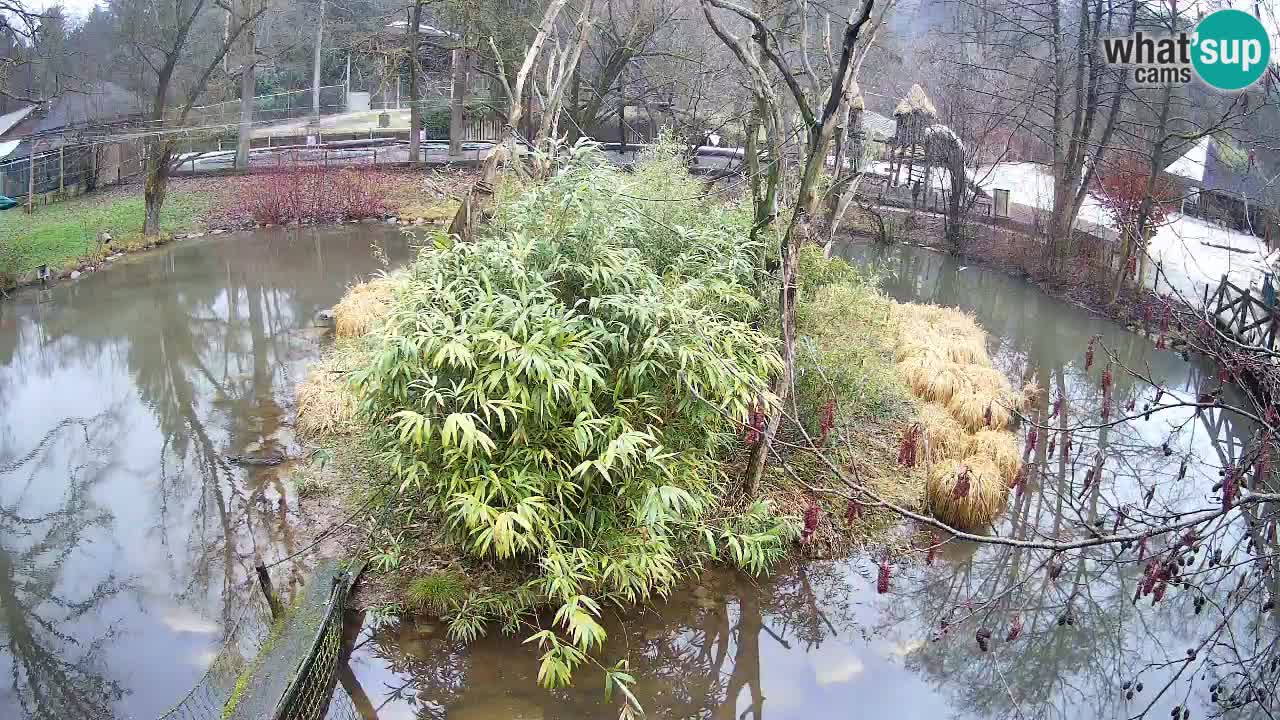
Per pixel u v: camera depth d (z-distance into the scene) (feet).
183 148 77.51
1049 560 14.37
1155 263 23.63
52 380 37.81
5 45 62.13
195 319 45.73
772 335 27.04
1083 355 43.55
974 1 72.43
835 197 33.94
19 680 20.13
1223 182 53.57
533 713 18.71
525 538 19.17
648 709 19.27
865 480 26.96
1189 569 24.40
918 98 73.67
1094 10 53.78
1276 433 15.07
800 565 24.02
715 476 24.30
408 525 23.32
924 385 34.17
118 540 25.54
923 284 58.54
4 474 29.55
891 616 22.71
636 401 21.29
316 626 19.65
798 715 19.38
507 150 33.81
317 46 90.94
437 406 20.12
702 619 22.00
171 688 19.74
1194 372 40.32
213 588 23.12
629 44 70.33
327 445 29.96
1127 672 20.86
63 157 72.38
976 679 20.67
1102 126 64.49
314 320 45.19
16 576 23.97
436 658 20.02
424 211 73.20
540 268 22.34
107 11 73.72
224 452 30.25
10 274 50.44
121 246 58.70
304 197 70.33
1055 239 57.00
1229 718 18.81
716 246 26.37
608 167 25.22
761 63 30.60
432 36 89.92
